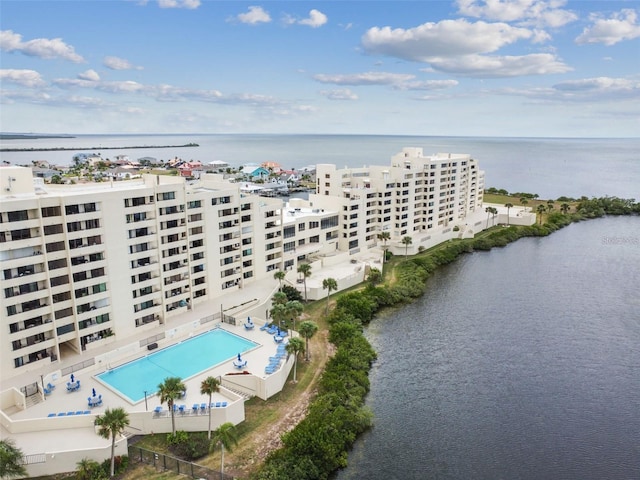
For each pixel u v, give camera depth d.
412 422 79.56
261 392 81.31
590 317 123.62
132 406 74.19
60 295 85.69
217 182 120.31
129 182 105.31
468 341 109.12
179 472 63.53
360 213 162.88
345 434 73.56
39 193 88.31
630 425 80.00
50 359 84.38
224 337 99.12
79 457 62.94
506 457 71.94
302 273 136.25
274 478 61.22
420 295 138.12
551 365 99.06
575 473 69.12
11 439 66.19
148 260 98.31
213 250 112.94
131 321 95.81
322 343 102.75
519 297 137.50
